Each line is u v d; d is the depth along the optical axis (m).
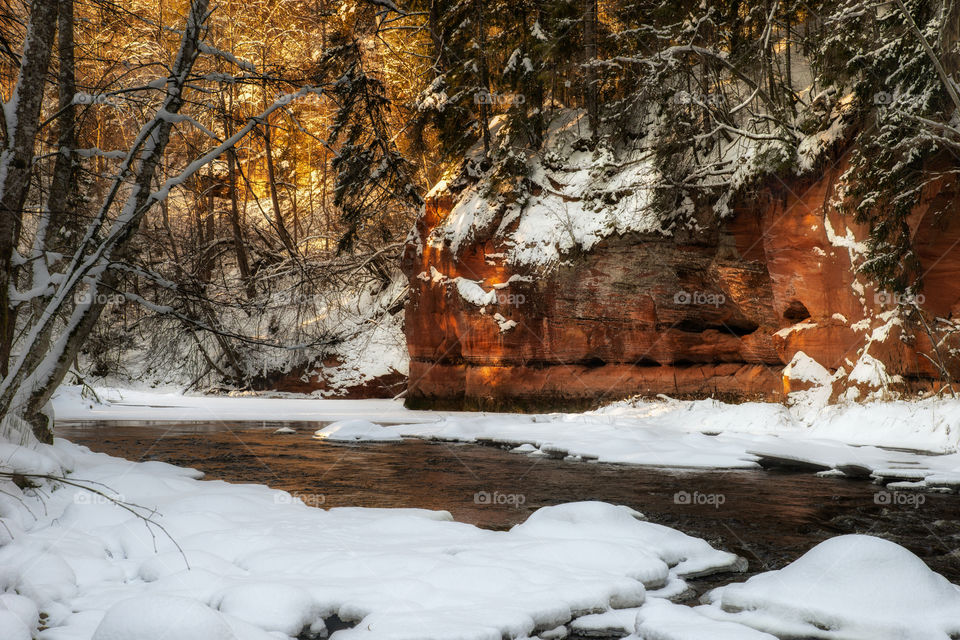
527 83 25.88
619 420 19.38
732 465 12.95
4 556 5.85
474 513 9.13
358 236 34.50
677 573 6.38
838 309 17.91
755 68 20.97
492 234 25.69
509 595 5.29
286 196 42.12
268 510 8.06
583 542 6.46
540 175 25.84
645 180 23.06
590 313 23.59
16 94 8.12
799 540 7.89
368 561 5.88
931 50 13.78
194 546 6.40
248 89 29.22
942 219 16.70
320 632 4.94
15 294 8.35
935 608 4.94
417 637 4.42
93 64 11.82
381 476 12.16
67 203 10.81
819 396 17.78
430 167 36.38
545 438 16.08
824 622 4.90
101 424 20.92
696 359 22.45
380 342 34.34
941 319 16.45
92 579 5.78
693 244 21.92
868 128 16.91
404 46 34.72
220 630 4.29
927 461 12.41
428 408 27.62
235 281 35.03
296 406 28.53
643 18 24.53
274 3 37.06
